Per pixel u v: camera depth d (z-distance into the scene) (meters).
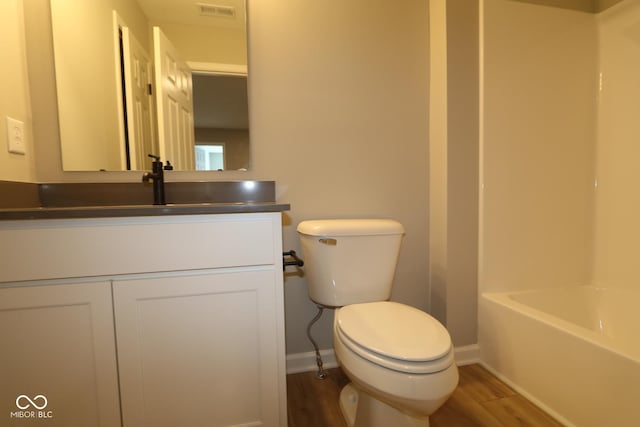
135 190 1.30
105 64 1.29
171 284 0.87
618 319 1.53
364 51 1.50
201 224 0.88
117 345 0.85
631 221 1.54
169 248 0.86
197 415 0.91
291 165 1.45
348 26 1.48
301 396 1.32
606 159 1.64
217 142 1.38
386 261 1.28
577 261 1.66
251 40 1.39
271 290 0.94
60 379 0.82
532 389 1.28
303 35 1.43
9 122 1.09
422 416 0.95
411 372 0.81
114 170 1.30
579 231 1.66
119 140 1.31
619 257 1.58
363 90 1.51
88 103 1.28
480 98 1.50
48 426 0.82
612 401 0.99
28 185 1.15
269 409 0.96
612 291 1.58
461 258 1.53
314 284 1.28
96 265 0.82
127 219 0.83
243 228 0.91
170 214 0.84
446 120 1.48
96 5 1.28
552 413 1.19
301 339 1.51
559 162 1.62
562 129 1.62
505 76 1.52
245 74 1.38
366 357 0.87
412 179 1.59
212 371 0.91
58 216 0.77
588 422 1.07
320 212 1.49
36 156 1.22
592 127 1.66
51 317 0.81
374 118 1.53
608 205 1.63
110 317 0.84
